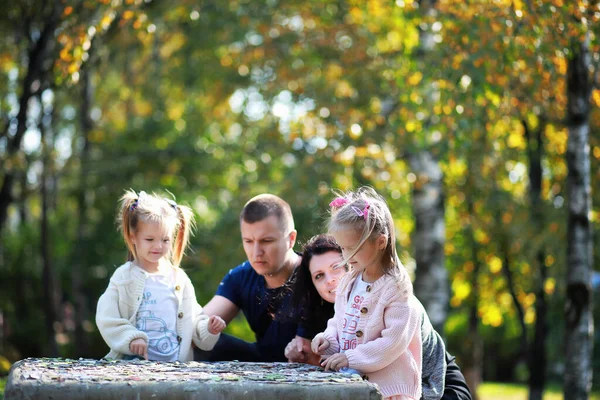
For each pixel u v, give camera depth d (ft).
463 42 24.84
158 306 15.21
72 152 54.08
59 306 58.90
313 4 41.24
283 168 46.29
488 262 42.14
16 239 59.52
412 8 27.04
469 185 38.99
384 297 12.72
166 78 52.39
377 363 12.39
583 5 21.24
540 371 35.96
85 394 9.89
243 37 43.75
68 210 66.64
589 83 23.76
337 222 12.67
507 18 22.52
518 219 35.81
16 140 33.27
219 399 10.03
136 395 9.95
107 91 61.82
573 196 24.20
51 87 30.86
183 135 56.70
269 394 10.09
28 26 30.68
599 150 30.17
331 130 37.37
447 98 26.32
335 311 13.64
